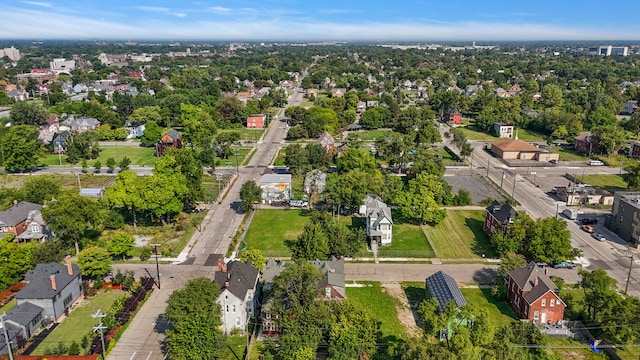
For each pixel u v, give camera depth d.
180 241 105.94
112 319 72.31
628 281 86.31
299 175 154.12
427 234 110.75
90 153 175.62
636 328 67.12
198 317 63.34
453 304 63.81
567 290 84.94
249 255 86.50
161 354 67.50
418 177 121.06
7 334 64.88
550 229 93.56
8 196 122.06
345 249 95.50
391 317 77.00
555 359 66.12
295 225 115.12
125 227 113.31
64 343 69.75
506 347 59.22
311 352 61.34
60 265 81.19
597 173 161.88
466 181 151.88
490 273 92.75
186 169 122.75
